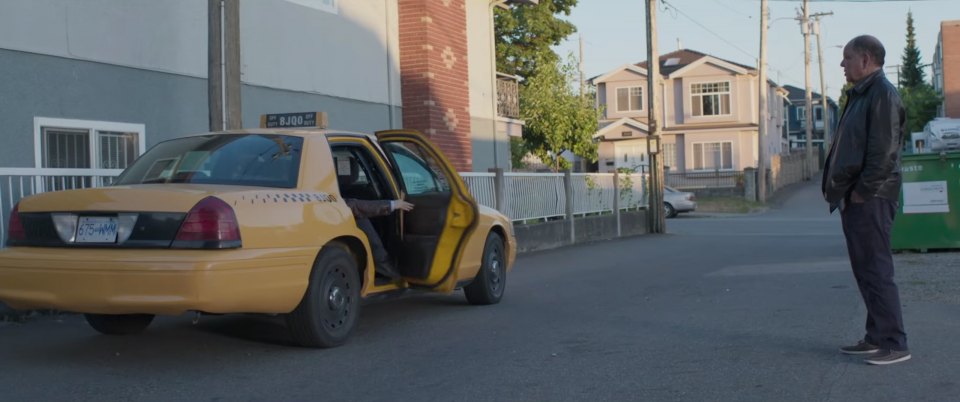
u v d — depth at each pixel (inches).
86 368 235.8
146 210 218.1
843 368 224.4
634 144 1916.8
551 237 666.8
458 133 644.1
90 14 384.5
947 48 1882.4
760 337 268.5
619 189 833.5
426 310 335.9
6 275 224.1
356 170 303.6
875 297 225.1
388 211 285.1
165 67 422.0
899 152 217.6
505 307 342.6
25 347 261.9
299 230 238.4
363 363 241.8
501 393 209.0
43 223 227.5
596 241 749.9
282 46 494.3
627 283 418.3
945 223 500.1
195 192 222.2
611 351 253.3
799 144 3260.3
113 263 212.2
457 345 266.5
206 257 212.1
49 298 219.0
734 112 1886.1
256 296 223.0
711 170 1867.6
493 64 755.4
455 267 301.9
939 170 501.4
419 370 233.6
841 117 228.1
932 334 262.2
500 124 766.5
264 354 252.8
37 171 317.7
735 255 567.5
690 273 458.3
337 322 259.1
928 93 2278.5
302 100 510.3
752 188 1664.6
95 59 386.6
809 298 348.5
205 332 285.1
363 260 272.4
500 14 1318.9
